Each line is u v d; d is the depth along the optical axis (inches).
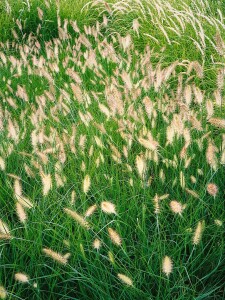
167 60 146.8
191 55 144.7
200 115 87.3
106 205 57.3
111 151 87.2
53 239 67.1
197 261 65.7
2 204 78.6
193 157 76.2
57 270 62.3
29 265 63.6
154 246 63.1
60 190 77.3
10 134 83.0
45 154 78.2
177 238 66.6
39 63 117.0
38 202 75.7
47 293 64.7
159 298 62.1
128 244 68.5
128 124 83.0
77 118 98.8
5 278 62.5
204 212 70.3
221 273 64.7
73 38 169.6
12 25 183.9
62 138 91.3
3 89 127.9
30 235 67.2
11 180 82.3
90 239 66.2
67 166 84.5
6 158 86.0
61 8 188.9
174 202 57.8
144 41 159.3
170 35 154.9
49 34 180.1
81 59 149.1
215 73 128.9
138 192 74.0
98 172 81.1
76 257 64.3
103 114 99.6
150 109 79.4
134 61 143.2
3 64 147.2
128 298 61.1
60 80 127.1
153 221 73.2
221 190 75.1
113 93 90.1
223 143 71.2
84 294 61.9
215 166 67.6
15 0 198.5
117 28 174.4
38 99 97.4
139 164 65.1
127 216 68.9
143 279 61.9
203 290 62.9
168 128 73.1
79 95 90.7
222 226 66.8
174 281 63.6
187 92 78.0
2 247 67.7
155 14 170.9
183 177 67.2
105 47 122.0
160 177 72.3
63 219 70.8
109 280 62.9
